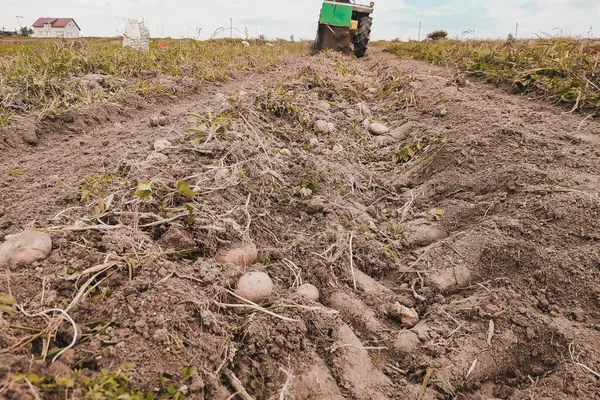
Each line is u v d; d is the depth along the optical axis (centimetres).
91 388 134
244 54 1180
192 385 150
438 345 216
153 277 191
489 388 203
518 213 294
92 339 158
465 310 235
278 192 318
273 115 471
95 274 185
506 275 258
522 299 237
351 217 316
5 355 138
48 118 452
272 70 1017
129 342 159
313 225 300
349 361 200
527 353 212
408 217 341
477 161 380
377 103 672
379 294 252
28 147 399
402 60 1178
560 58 622
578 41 744
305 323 207
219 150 322
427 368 203
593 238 258
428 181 382
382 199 373
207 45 1240
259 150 353
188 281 200
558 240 265
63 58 664
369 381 194
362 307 239
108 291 180
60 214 234
